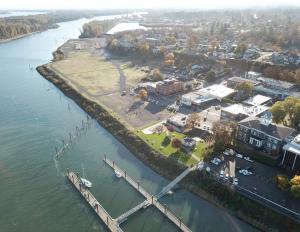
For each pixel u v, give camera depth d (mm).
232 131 133000
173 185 112812
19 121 162875
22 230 93062
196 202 104875
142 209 100938
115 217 97375
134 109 174375
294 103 146125
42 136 147500
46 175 118312
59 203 103875
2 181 114250
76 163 126562
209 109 174375
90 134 151375
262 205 98062
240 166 117562
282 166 118062
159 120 159875
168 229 93438
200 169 115438
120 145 141500
